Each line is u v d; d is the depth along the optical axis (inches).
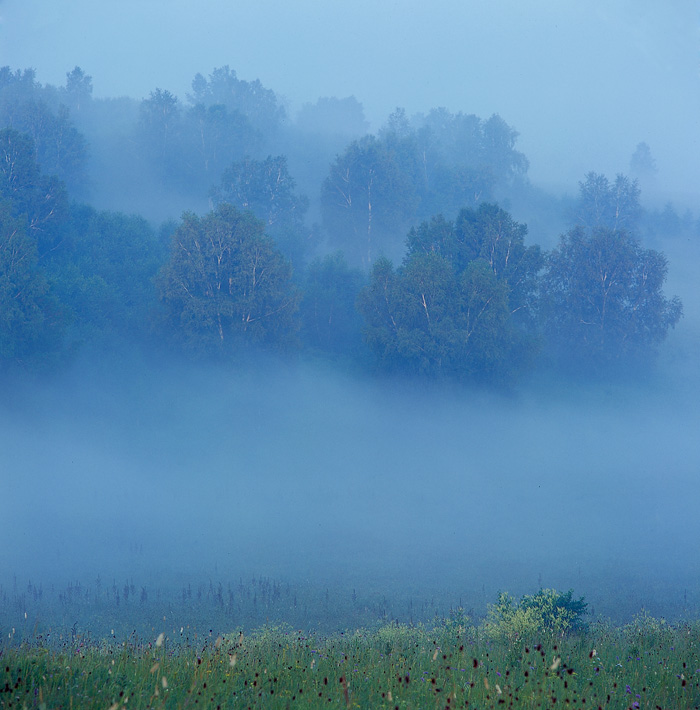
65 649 436.8
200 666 365.4
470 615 1091.9
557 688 355.3
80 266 3725.4
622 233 3838.6
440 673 386.9
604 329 3814.0
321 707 311.6
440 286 3152.1
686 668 417.7
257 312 3307.1
